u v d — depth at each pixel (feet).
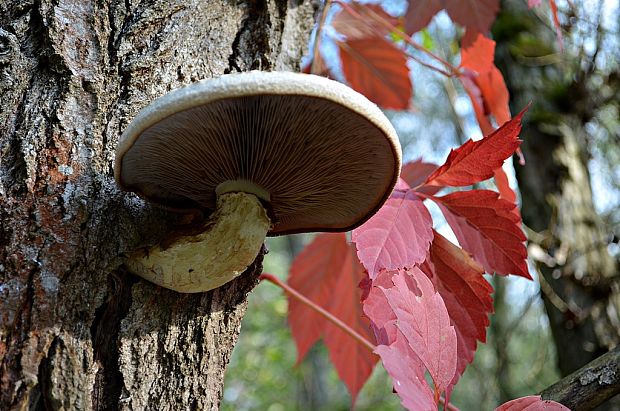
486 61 1.99
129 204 1.53
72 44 1.55
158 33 1.63
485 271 1.62
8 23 1.56
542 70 3.42
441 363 1.37
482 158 1.57
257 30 1.77
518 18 3.53
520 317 4.03
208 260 1.50
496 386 4.60
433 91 7.86
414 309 1.38
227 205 1.54
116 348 1.45
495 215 1.63
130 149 1.43
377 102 2.31
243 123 1.43
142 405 1.45
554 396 1.50
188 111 1.38
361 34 2.18
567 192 3.03
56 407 1.38
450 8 2.01
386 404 9.81
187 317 1.52
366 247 1.46
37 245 1.43
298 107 1.39
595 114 3.37
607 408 2.39
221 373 1.55
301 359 2.22
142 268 1.48
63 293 1.42
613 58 3.12
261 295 10.38
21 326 1.39
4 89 1.52
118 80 1.58
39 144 1.48
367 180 1.55
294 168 1.53
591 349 2.65
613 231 3.17
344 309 2.19
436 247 1.64
